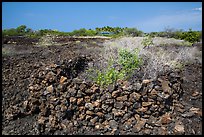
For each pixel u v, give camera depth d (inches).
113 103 220.4
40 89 232.8
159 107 220.8
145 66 275.0
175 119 219.5
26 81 255.0
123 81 235.8
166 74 258.1
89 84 228.8
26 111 220.1
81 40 511.8
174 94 236.1
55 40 507.8
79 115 216.2
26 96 236.7
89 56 314.0
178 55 344.2
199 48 404.8
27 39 490.0
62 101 217.6
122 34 663.8
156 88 227.0
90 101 221.6
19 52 342.3
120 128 210.2
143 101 221.0
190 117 222.7
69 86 227.8
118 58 296.0
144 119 215.9
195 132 209.0
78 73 273.7
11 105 227.3
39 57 315.6
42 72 245.8
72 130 207.0
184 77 284.8
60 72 245.0
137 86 225.5
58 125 207.6
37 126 206.2
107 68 275.3
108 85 230.7
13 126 208.8
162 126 211.6
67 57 302.4
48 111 215.5
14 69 277.1
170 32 612.1
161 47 403.2
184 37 542.0
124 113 216.7
